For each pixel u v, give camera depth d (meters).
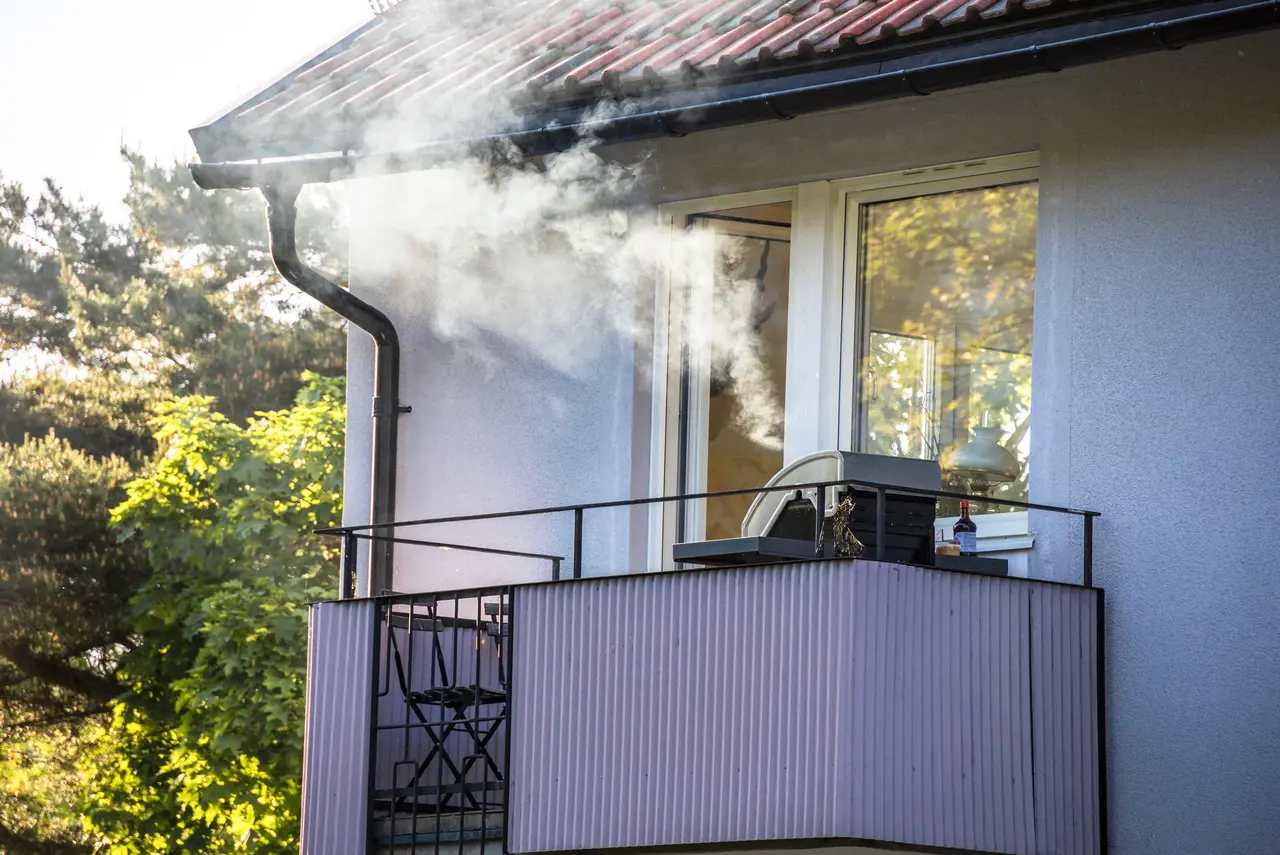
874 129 17.81
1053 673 15.27
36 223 53.28
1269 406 15.30
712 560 16.17
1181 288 15.88
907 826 14.30
